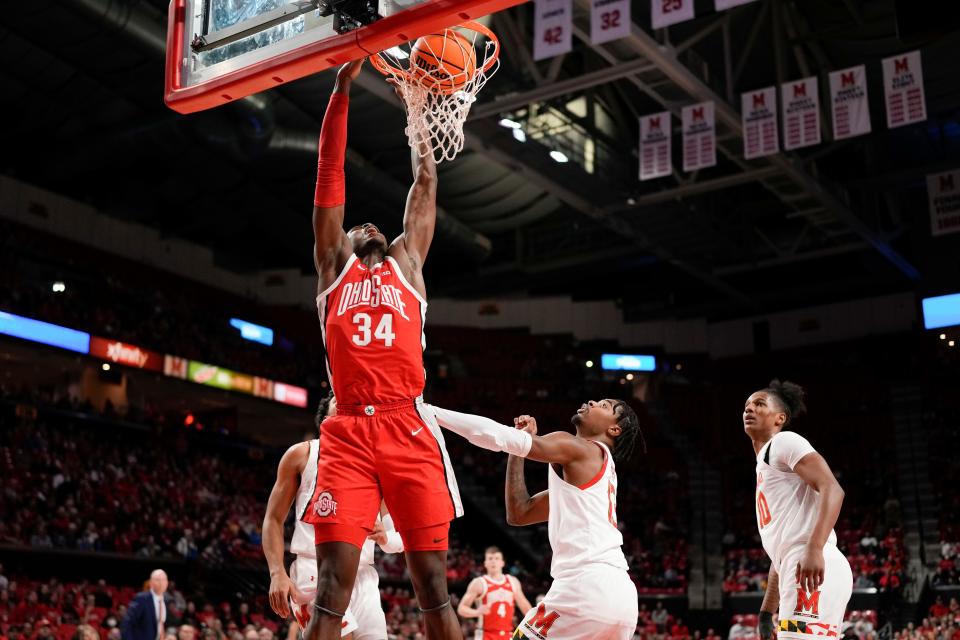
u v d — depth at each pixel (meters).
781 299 34.75
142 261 30.58
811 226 31.36
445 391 34.94
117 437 26.31
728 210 31.52
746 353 35.88
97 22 19.31
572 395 35.41
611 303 37.16
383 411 3.50
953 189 26.42
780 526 4.34
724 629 23.77
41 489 21.69
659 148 20.69
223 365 29.34
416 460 3.46
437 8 3.72
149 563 20.89
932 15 7.64
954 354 31.14
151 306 28.86
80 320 25.81
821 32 21.53
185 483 25.84
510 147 23.84
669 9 15.34
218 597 21.20
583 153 25.23
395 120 23.70
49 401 24.52
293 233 29.50
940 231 26.48
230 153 23.69
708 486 31.80
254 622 20.11
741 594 24.00
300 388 31.89
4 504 20.25
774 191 25.50
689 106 20.83
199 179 26.16
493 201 29.42
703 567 26.67
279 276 35.03
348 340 3.55
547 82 21.06
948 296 30.67
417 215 4.00
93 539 20.39
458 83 4.26
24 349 24.66
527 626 4.19
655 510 30.70
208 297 32.47
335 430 3.51
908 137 27.55
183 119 23.09
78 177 27.23
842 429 32.50
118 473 24.12
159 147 24.50
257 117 22.30
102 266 29.20
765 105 19.36
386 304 3.60
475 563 26.36
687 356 36.53
